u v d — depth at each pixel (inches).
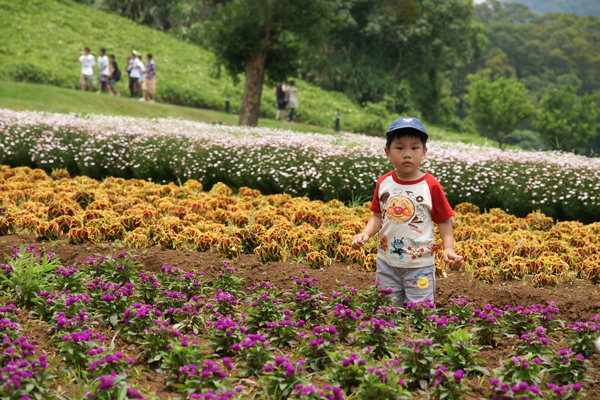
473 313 122.0
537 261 171.3
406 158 123.8
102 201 225.0
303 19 624.4
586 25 3405.5
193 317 126.4
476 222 244.4
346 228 208.2
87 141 355.9
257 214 220.7
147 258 171.5
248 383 104.4
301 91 1127.0
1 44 917.2
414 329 119.6
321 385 103.8
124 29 1184.8
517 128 2261.3
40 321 128.6
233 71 674.8
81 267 164.1
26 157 357.1
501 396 90.9
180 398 93.2
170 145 351.3
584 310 140.8
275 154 331.9
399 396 92.2
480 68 2871.6
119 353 99.1
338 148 345.1
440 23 1430.9
